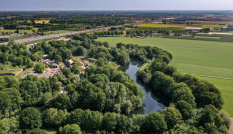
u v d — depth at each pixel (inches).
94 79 6520.7
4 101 5000.0
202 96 5492.1
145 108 6082.7
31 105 5767.7
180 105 4867.1
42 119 4601.4
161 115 4402.1
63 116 4608.8
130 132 4215.1
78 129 3996.1
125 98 5689.0
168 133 4315.9
